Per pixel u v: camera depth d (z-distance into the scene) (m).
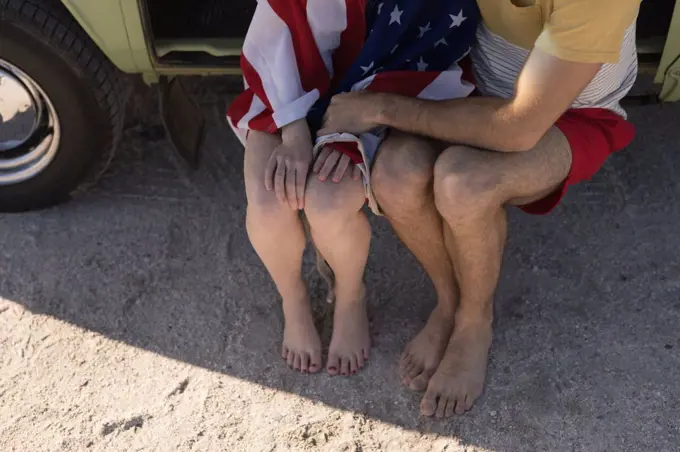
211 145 3.33
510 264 2.85
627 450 2.34
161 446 2.42
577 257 2.86
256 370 2.60
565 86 1.92
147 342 2.70
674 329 2.63
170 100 2.96
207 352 2.66
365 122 2.23
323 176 2.22
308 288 2.80
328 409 2.48
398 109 2.20
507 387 2.50
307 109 2.28
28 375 2.62
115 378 2.60
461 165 2.13
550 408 2.44
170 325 2.75
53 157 2.96
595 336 2.62
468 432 2.40
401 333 2.67
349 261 2.39
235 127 2.45
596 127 2.29
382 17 2.24
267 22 2.28
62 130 2.88
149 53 2.69
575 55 1.87
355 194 2.24
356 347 2.57
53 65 2.73
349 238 2.31
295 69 2.30
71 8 2.57
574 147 2.23
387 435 2.41
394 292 2.80
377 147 2.27
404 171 2.19
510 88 2.28
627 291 2.75
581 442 2.37
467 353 2.47
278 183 2.22
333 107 2.25
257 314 2.77
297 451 2.39
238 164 3.26
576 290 2.76
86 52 2.74
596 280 2.79
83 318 2.78
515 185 2.15
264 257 2.41
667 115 3.30
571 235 2.93
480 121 2.09
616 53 1.89
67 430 2.47
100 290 2.86
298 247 2.40
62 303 2.82
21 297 2.84
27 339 2.72
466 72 2.34
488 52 2.28
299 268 2.50
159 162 3.29
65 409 2.53
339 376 2.56
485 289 2.40
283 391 2.54
